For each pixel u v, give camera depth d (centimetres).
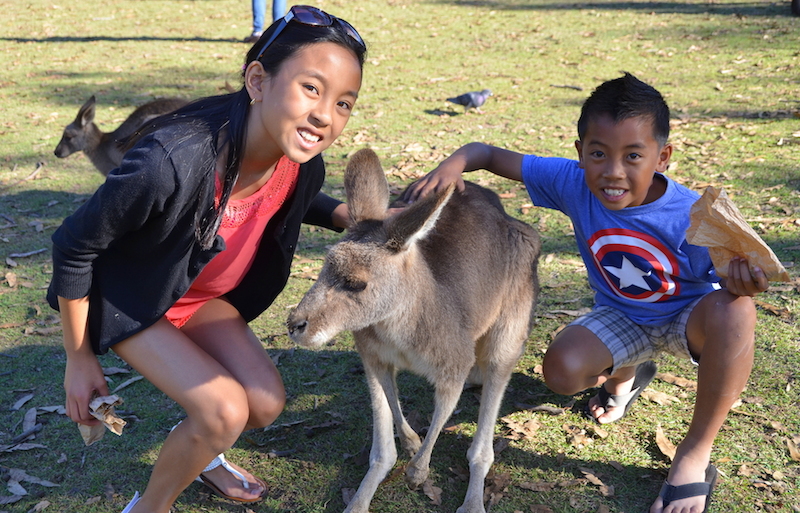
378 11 1337
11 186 600
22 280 436
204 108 210
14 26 1310
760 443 271
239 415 212
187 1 1509
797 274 383
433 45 1052
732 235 209
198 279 227
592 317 273
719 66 830
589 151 239
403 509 254
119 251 209
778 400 293
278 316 389
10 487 268
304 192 231
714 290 259
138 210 190
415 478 252
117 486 269
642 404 303
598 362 263
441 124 693
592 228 263
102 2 1533
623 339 265
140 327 210
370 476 253
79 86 910
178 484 220
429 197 237
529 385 324
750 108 671
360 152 261
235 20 1299
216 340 235
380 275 238
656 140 233
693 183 506
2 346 364
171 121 202
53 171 643
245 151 205
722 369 232
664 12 1170
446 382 257
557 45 999
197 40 1149
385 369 266
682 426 288
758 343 331
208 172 195
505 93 787
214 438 212
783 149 559
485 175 568
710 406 238
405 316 246
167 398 323
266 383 229
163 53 1066
